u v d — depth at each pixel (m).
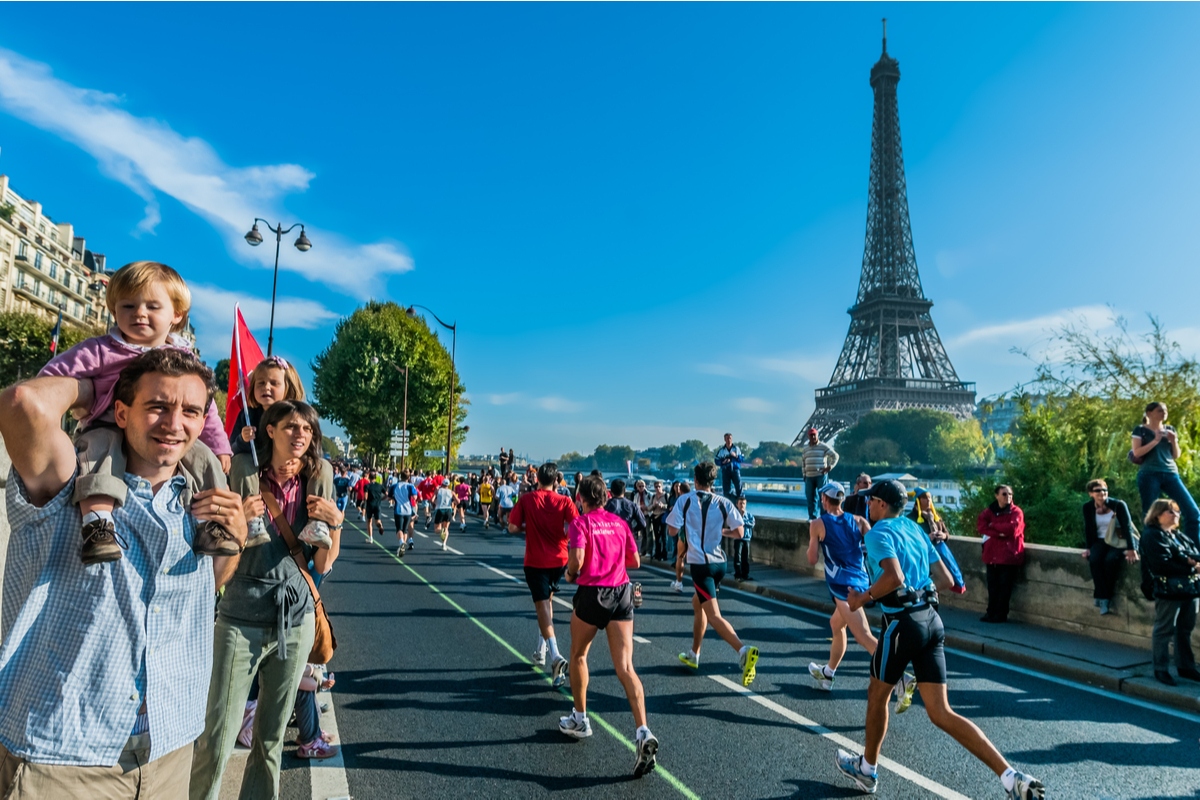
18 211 69.94
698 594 6.83
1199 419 12.57
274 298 24.91
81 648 1.63
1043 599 8.91
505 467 26.73
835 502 6.38
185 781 1.86
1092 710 5.87
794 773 4.45
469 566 14.78
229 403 3.60
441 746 4.77
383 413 51.22
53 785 1.58
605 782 4.25
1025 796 3.65
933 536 8.78
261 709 3.03
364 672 6.57
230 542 1.89
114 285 2.34
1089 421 13.59
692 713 5.58
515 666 6.86
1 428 1.59
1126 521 7.93
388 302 57.78
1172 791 4.31
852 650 7.89
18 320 57.44
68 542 1.65
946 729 3.94
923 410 104.06
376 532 23.75
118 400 1.81
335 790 4.04
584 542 4.76
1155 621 6.46
